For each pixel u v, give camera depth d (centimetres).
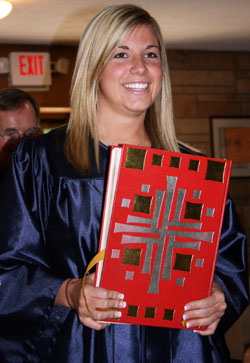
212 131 538
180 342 126
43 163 132
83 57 132
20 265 127
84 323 117
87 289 114
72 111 133
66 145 132
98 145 130
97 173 128
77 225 125
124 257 113
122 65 127
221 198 117
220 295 122
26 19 404
